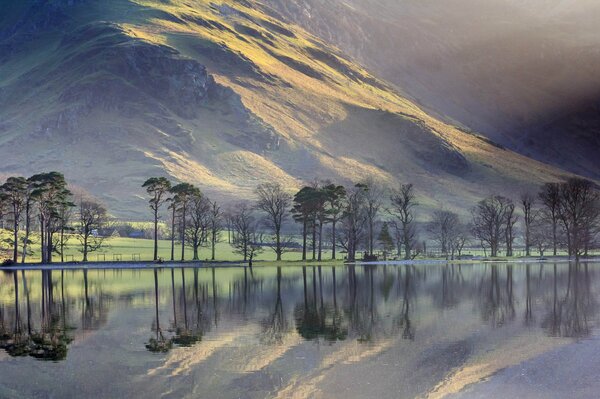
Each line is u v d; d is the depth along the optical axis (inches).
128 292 4158.5
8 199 6993.1
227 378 1955.0
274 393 1811.0
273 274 5738.2
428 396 1765.5
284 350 2319.1
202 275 5610.2
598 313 3147.1
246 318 3041.3
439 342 2442.2
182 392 1829.5
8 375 2005.4
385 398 1756.9
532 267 6589.6
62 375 2005.4
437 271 6063.0
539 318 2992.1
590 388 1801.2
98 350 2340.1
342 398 1758.1
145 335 2620.6
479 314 3132.4
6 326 2859.3
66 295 3998.5
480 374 1966.0
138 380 1943.9
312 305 3496.6
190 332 2679.6
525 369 2012.8
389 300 3703.3
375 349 2326.5
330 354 2250.2
